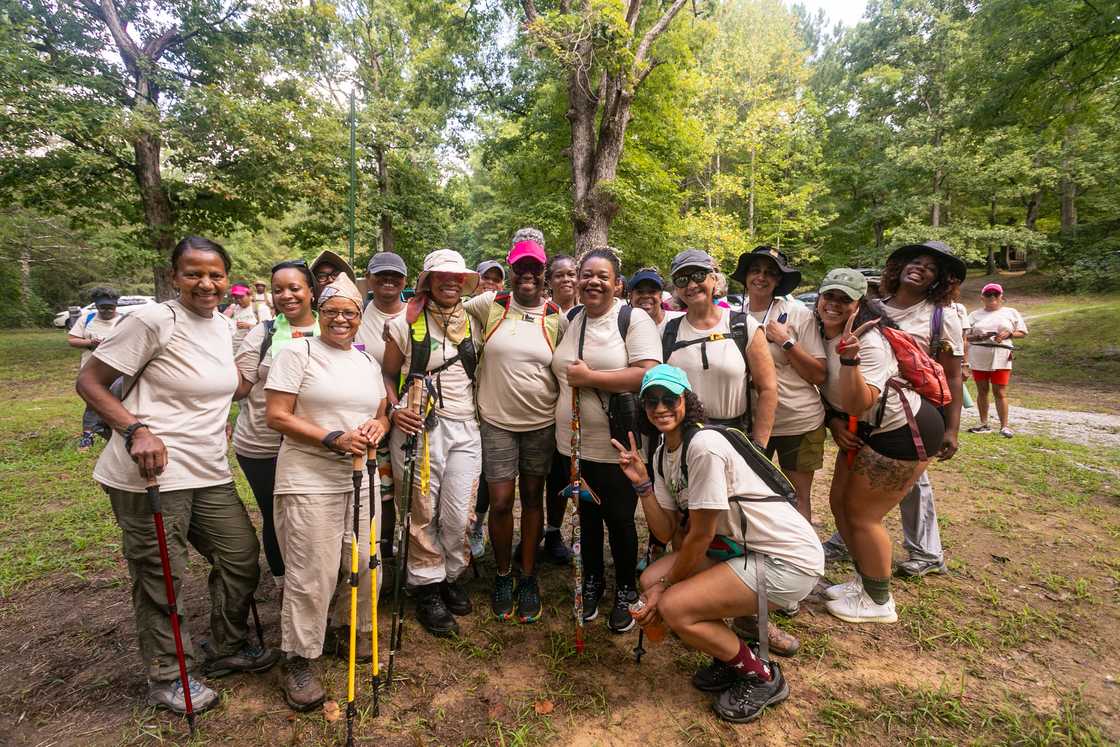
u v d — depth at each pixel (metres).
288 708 2.38
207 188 13.79
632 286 3.62
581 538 3.12
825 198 24.42
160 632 2.32
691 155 16.34
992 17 12.07
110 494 2.23
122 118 12.08
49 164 12.77
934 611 3.09
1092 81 11.65
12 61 11.40
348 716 2.18
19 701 2.40
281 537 2.37
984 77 12.71
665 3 13.14
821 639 2.87
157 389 2.26
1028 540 3.95
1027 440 6.58
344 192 15.87
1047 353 12.98
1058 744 2.18
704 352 2.86
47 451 6.21
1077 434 6.98
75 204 14.02
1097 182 19.48
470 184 31.62
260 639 2.69
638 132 14.90
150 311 2.21
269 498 2.88
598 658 2.75
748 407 2.97
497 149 16.67
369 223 18.00
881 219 23.39
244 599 2.55
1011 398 9.45
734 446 2.33
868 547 2.94
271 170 13.88
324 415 2.37
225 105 12.98
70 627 2.95
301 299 2.86
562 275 3.45
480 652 2.76
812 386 3.15
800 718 2.34
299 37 15.82
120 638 2.86
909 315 3.31
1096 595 3.23
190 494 2.33
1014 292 21.03
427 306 2.93
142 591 2.28
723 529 2.34
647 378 2.35
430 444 2.87
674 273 2.90
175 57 15.19
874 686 2.52
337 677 2.58
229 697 2.44
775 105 20.61
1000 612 3.08
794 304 3.18
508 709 2.39
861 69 24.69
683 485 2.41
